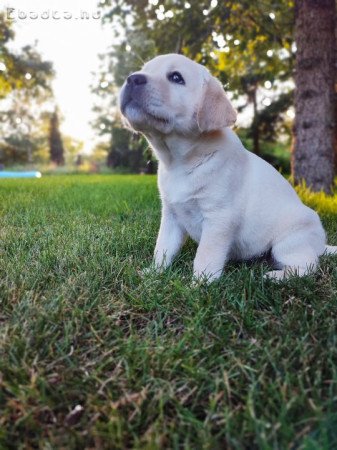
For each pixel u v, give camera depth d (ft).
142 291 1.27
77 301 1.18
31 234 1.93
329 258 1.64
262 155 13.19
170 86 1.45
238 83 5.75
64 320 1.08
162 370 0.90
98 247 1.68
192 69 1.49
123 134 17.38
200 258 1.51
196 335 1.02
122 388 0.85
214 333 1.05
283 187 1.69
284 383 0.83
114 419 0.75
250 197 1.58
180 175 1.54
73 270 1.45
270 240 1.63
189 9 4.33
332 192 3.86
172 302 1.22
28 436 0.75
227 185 1.51
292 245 1.61
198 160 1.50
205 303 1.21
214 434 0.76
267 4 4.53
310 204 3.04
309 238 1.64
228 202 1.52
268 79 5.71
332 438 0.72
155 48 4.80
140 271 1.49
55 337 0.99
